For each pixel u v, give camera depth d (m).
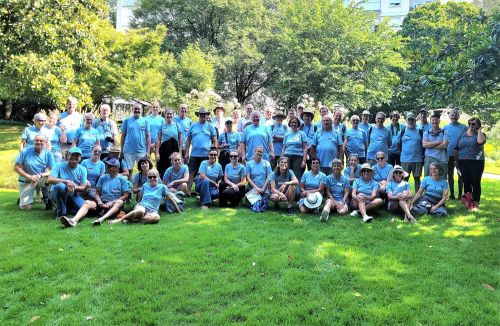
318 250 5.09
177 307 3.71
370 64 25.86
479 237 5.70
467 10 6.48
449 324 3.48
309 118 8.38
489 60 5.30
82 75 14.61
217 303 3.81
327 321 3.51
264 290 4.03
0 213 6.96
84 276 4.30
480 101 6.77
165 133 8.45
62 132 8.18
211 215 6.87
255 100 33.16
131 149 8.02
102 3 13.59
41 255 4.84
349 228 6.12
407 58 6.49
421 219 6.62
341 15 26.27
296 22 26.48
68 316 3.56
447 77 5.70
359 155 8.41
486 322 3.52
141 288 4.05
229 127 8.74
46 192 7.46
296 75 25.36
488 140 12.39
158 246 5.17
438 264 4.73
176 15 31.78
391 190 6.92
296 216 6.84
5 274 4.38
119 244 5.28
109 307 3.72
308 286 4.08
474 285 4.19
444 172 7.55
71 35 12.26
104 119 8.15
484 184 10.30
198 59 24.31
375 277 4.32
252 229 6.03
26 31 11.14
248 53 28.03
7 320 3.52
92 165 7.12
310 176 7.41
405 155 7.93
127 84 21.22
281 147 8.49
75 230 5.89
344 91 24.61
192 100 15.75
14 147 17.48
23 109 29.73
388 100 26.56
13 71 11.68
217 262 4.68
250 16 30.97
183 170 7.68
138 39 22.20
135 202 7.50
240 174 7.60
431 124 7.53
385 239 5.60
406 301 3.83
